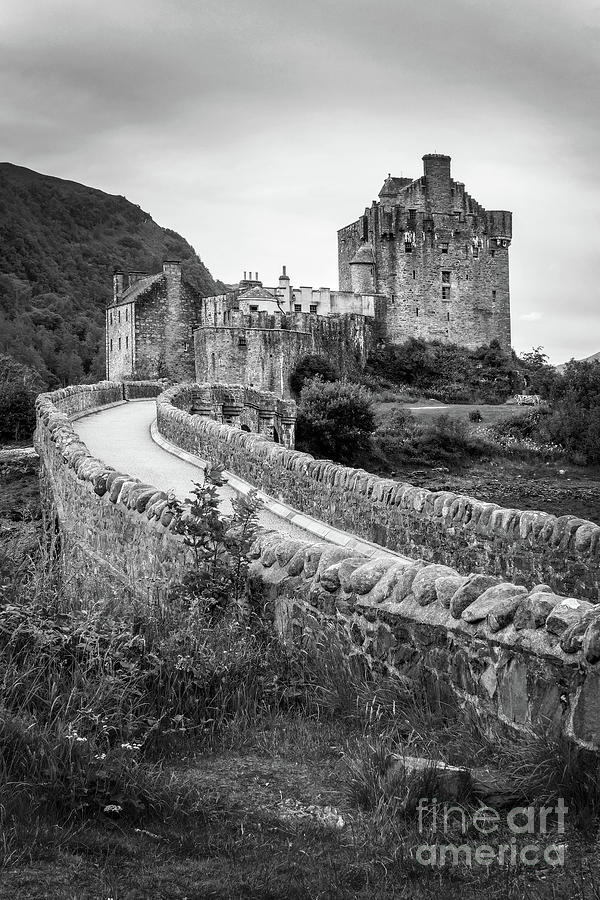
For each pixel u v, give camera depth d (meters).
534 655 6.77
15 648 8.05
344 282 121.12
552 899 5.23
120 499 14.21
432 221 115.50
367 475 16.84
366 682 8.34
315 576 9.35
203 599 9.88
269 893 5.36
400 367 109.31
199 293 103.44
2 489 30.59
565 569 12.17
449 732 7.26
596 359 85.00
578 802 6.08
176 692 8.05
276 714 8.24
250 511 10.90
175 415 28.83
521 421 78.94
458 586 7.85
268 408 52.16
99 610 8.80
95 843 5.77
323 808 6.46
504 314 118.06
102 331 187.75
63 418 26.80
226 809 6.43
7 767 6.36
